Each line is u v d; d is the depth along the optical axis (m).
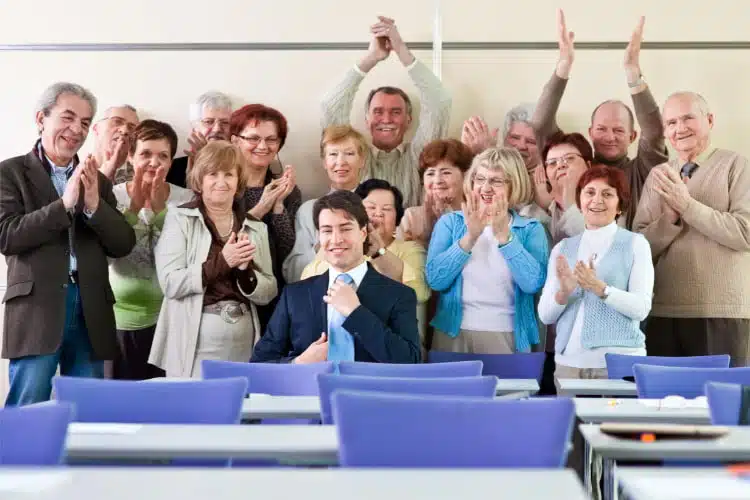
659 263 5.44
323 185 5.53
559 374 5.04
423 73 5.47
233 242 5.29
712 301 5.38
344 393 1.62
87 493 1.18
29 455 1.60
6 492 1.19
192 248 5.28
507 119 5.54
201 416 2.15
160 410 2.15
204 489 1.21
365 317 3.99
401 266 5.42
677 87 5.53
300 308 4.25
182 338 5.23
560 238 5.43
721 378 2.83
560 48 5.50
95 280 4.99
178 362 5.22
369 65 5.52
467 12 5.56
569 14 5.56
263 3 5.59
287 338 4.28
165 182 5.49
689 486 1.25
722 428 1.80
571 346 5.00
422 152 5.50
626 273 5.02
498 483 1.23
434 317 5.49
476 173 5.45
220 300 5.26
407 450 1.61
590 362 4.94
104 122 5.52
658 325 5.44
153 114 5.56
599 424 2.11
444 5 5.56
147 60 5.57
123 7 5.59
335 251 4.27
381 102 5.51
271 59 5.56
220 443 1.74
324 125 5.54
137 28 5.58
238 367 2.96
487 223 5.42
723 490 1.22
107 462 1.79
